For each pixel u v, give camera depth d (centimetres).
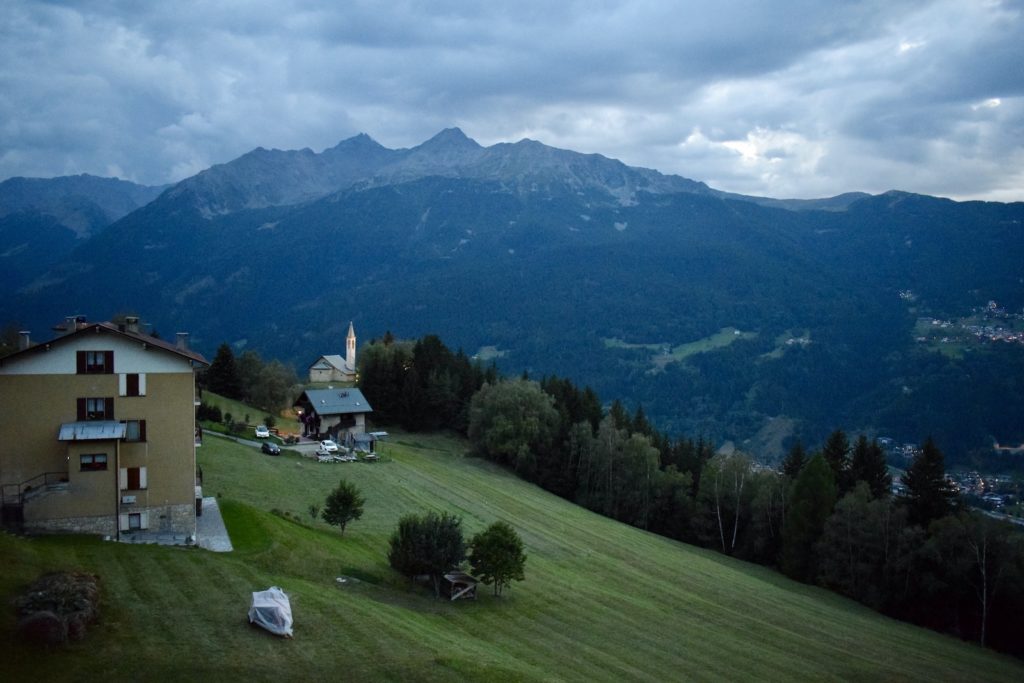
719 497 10581
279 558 4759
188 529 4978
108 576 3847
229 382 14175
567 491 11831
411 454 11256
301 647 3466
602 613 5556
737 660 5100
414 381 13888
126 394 4847
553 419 12500
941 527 7769
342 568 5084
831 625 6581
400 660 3509
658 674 4544
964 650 6756
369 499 7769
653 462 11031
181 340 5644
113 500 4722
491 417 12319
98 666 2956
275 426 11519
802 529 8925
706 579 7525
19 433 4634
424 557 5228
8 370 4631
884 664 5638
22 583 3438
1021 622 7231
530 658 4328
